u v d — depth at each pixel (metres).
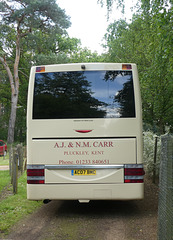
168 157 3.97
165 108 13.30
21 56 47.75
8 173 14.15
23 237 5.19
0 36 37.91
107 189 6.48
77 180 6.50
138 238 5.08
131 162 6.52
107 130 6.57
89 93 6.71
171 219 3.73
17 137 55.91
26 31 40.81
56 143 6.59
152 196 8.75
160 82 12.20
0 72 46.31
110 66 6.81
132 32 16.25
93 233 5.42
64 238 5.14
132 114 6.62
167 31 8.42
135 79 6.76
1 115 57.88
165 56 8.82
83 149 6.54
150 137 12.69
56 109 6.67
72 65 6.82
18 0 36.19
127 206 7.71
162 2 8.41
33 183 6.57
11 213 6.74
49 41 38.53
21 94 49.34
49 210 7.30
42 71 6.86
